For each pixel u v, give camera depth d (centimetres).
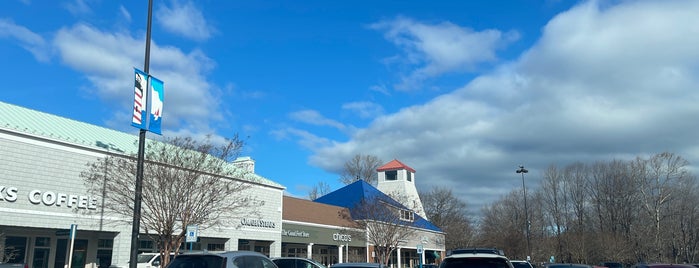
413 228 5353
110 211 2500
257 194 3331
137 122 1733
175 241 2136
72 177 2377
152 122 1808
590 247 6744
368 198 4703
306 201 4456
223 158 2397
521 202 8206
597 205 7588
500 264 1297
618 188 7400
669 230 7006
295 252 3988
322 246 4316
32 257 2431
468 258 1313
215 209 2470
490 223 8400
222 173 2497
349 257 4569
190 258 1185
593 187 7700
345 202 5191
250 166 3722
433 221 7994
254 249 3475
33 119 2448
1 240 2145
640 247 6862
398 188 6650
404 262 5697
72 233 1928
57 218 2295
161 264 2092
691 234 6988
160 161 2155
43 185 2266
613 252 6575
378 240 4359
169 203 2130
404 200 5384
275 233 3488
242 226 3172
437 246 6359
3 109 2378
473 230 8500
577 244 6812
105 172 2375
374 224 4388
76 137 2508
